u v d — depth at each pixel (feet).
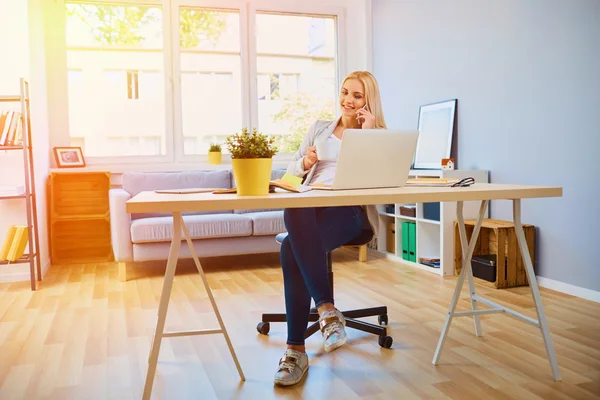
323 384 6.30
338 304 9.89
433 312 9.24
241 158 5.39
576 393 5.92
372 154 5.76
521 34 11.18
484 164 12.41
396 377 6.45
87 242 14.94
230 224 13.16
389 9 16.33
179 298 10.59
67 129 15.49
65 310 9.84
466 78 12.91
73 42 15.78
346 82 7.75
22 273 12.58
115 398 6.00
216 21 16.61
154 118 16.60
